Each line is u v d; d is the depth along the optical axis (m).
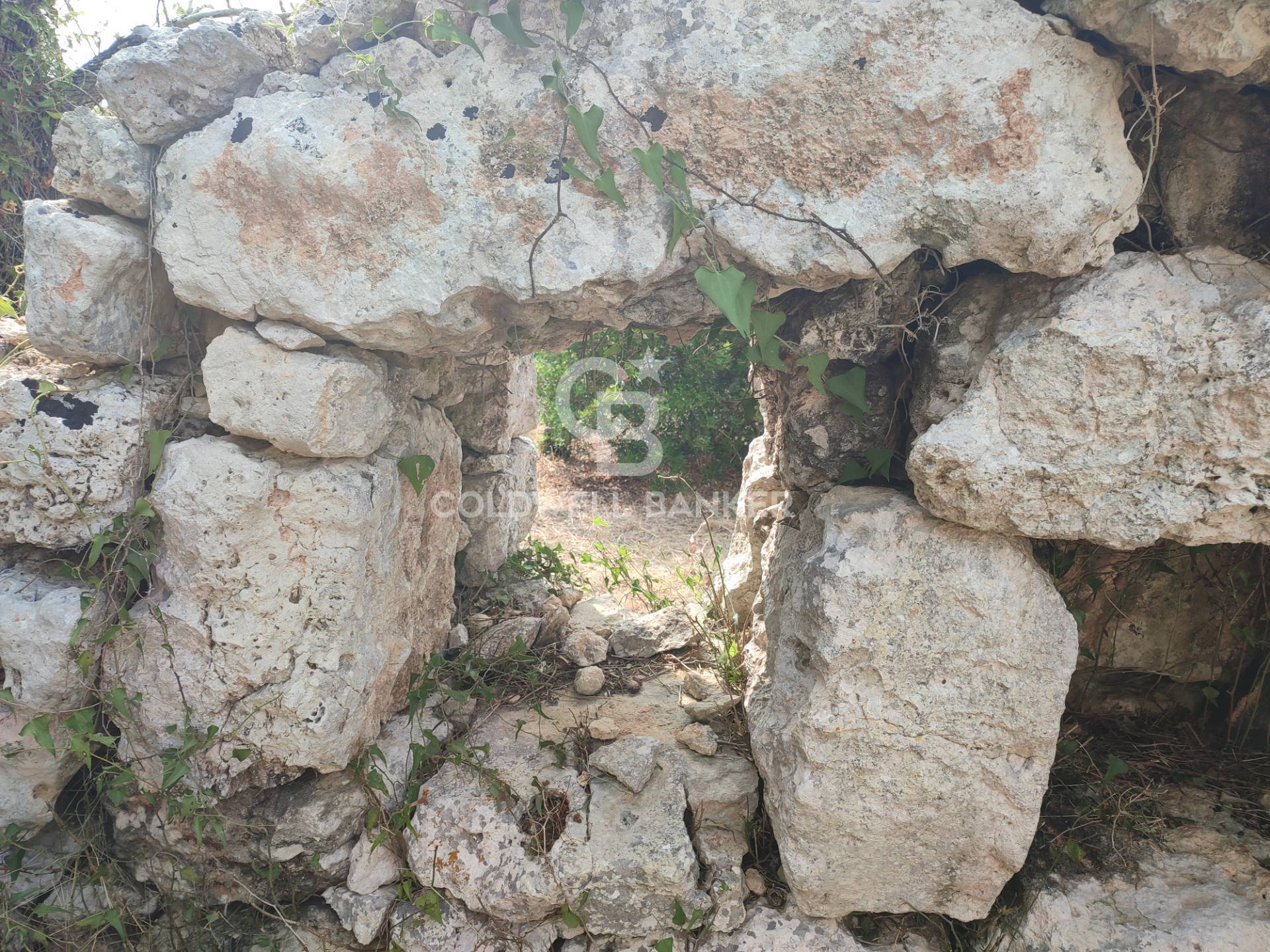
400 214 1.84
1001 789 1.93
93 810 2.22
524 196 1.79
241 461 1.96
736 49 1.67
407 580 2.45
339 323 1.89
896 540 1.92
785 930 2.08
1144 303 1.69
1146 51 1.58
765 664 2.32
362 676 2.19
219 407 1.98
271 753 2.10
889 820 1.95
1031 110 1.61
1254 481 1.65
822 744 1.93
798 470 2.35
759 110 1.70
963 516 1.82
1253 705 2.48
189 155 1.87
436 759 2.34
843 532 1.98
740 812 2.25
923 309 2.05
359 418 2.04
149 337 2.12
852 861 2.00
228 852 2.17
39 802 2.12
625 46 1.72
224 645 2.02
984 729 1.91
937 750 1.92
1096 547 2.41
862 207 1.72
